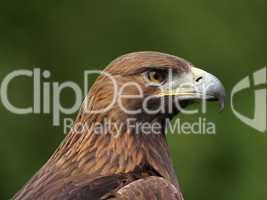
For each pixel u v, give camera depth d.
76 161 11.57
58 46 19.80
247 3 19.75
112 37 19.77
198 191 18.83
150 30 19.69
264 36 19.62
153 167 11.83
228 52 19.53
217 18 19.64
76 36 19.83
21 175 19.03
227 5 19.69
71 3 19.91
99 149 11.62
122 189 11.23
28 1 19.94
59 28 19.88
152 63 11.82
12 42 19.84
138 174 11.69
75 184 11.25
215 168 18.88
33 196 11.14
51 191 11.17
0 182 19.06
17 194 11.40
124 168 11.67
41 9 19.97
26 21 19.94
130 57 11.83
